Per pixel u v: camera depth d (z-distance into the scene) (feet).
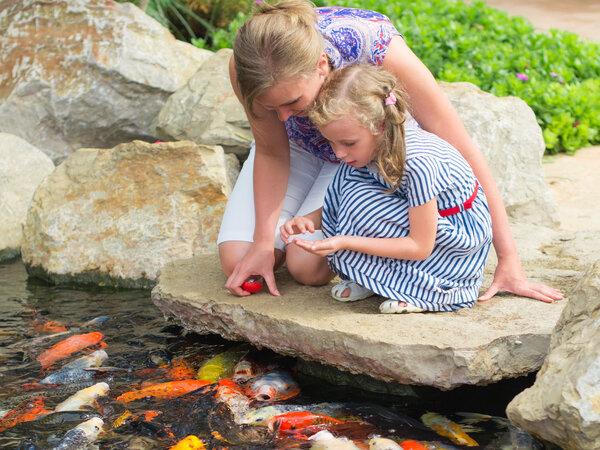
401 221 10.42
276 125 11.39
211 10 29.84
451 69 24.72
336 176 11.26
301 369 11.26
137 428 9.57
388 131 9.67
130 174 16.37
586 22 43.14
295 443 9.12
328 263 11.25
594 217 17.52
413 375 9.61
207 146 16.48
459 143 11.29
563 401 7.57
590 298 8.63
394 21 28.50
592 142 23.93
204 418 9.79
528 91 23.58
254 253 11.75
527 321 10.13
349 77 9.55
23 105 21.11
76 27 22.12
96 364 11.61
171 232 15.72
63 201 16.49
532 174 17.10
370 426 9.59
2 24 22.50
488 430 9.41
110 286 15.66
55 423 9.74
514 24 31.24
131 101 21.67
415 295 10.60
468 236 10.53
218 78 19.60
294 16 9.50
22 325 13.39
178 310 12.25
